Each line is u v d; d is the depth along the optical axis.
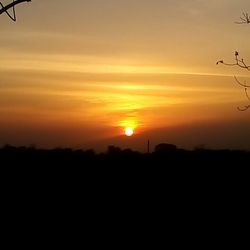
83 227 16.72
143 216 18.47
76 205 19.86
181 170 25.98
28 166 25.91
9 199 20.30
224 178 24.75
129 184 23.81
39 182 23.53
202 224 17.50
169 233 16.33
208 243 15.28
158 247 14.78
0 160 26.45
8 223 16.83
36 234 15.69
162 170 26.28
